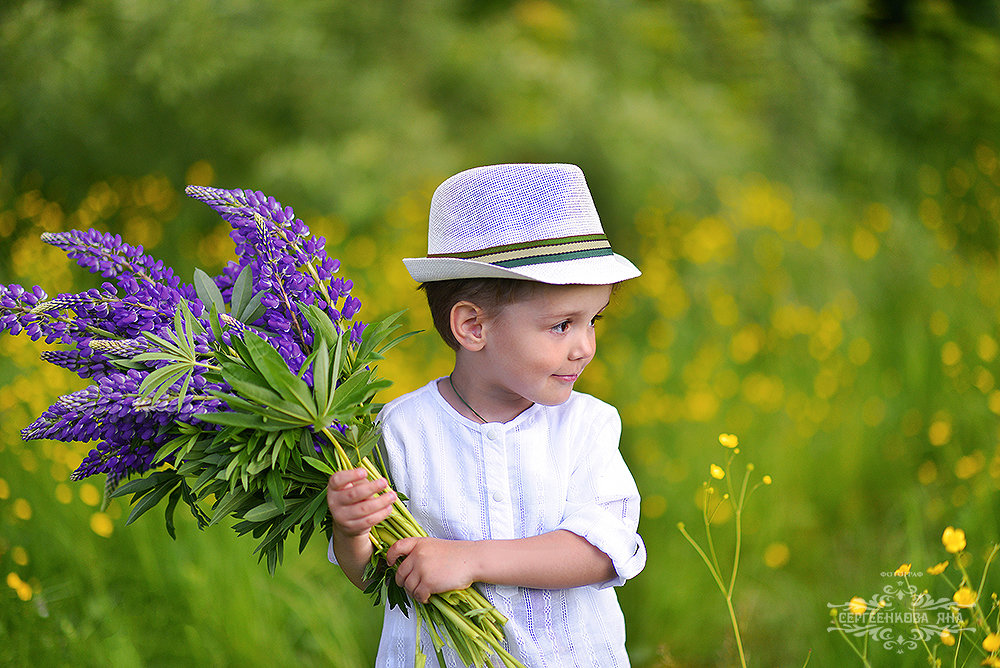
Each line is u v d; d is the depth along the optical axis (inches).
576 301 58.5
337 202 231.3
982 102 254.2
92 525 107.1
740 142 227.3
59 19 226.7
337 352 56.7
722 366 166.7
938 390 151.8
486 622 58.6
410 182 234.7
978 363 153.9
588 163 229.0
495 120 242.8
